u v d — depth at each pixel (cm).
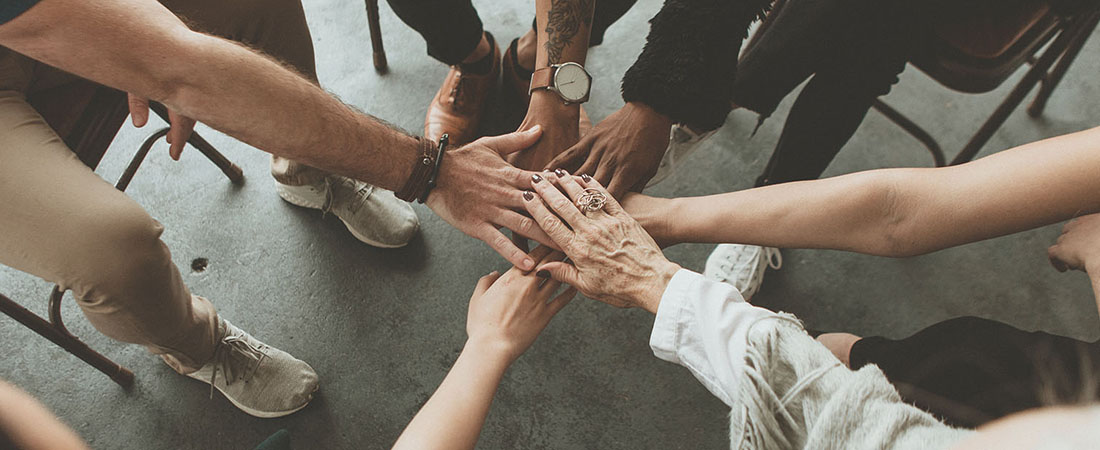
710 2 112
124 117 118
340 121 101
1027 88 149
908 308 169
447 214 117
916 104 196
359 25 201
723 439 154
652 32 119
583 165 122
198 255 167
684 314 88
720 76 118
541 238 114
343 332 160
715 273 165
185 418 149
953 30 134
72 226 97
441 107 178
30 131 101
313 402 153
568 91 124
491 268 169
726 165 185
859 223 98
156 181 174
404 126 188
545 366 159
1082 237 92
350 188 162
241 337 146
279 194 173
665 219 112
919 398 93
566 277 108
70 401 149
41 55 84
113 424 148
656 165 124
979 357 93
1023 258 173
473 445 90
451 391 94
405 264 168
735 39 116
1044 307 168
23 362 152
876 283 171
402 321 162
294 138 97
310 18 201
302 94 96
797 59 131
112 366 145
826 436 66
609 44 203
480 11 206
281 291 164
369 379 156
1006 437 47
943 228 93
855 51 125
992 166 90
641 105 121
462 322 163
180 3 115
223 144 180
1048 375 86
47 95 113
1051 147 86
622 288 103
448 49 157
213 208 172
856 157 188
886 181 96
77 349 136
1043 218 87
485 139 120
